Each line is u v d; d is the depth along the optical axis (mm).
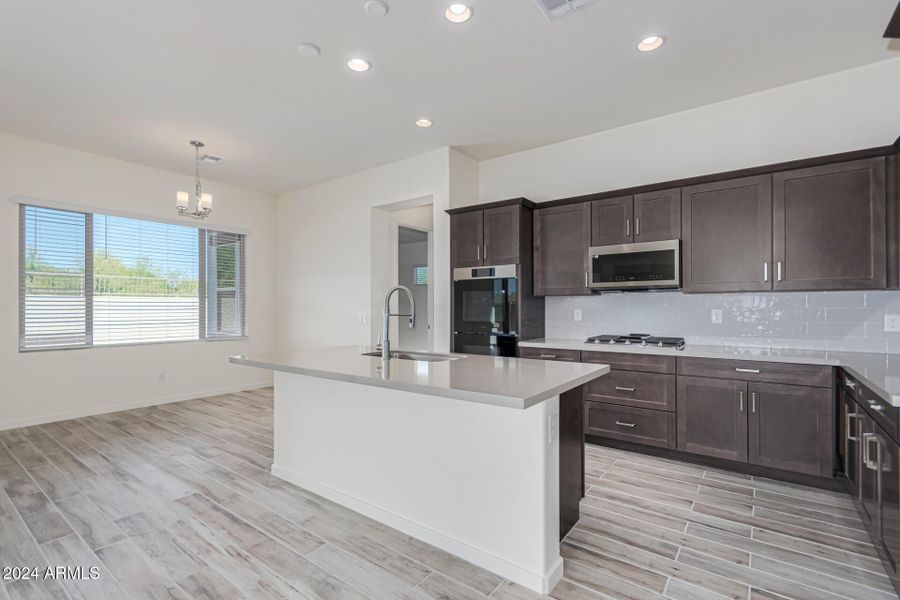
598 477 2941
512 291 3969
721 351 3115
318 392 2721
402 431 2293
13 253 4137
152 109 3576
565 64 2930
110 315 4773
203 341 5504
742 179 3117
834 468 2658
